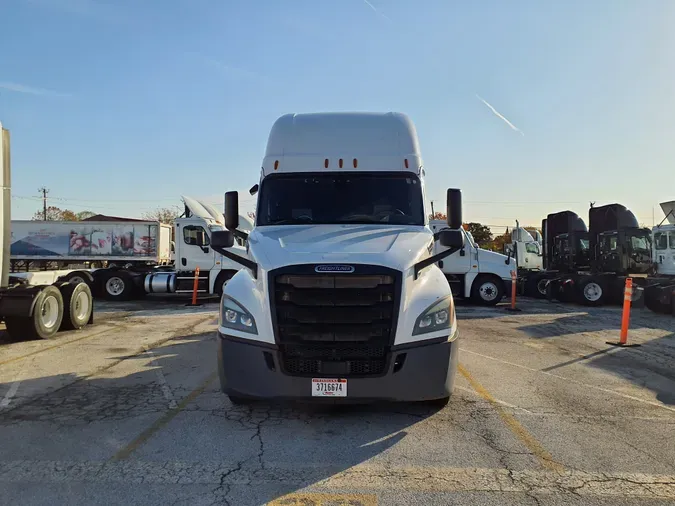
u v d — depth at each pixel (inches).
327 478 150.1
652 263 669.3
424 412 209.2
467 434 185.5
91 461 161.2
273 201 251.9
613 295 659.4
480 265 639.1
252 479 149.2
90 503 134.7
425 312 185.8
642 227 698.8
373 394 179.0
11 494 139.3
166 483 146.4
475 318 510.9
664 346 359.9
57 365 294.5
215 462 160.9
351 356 179.2
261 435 184.1
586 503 135.9
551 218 866.8
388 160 257.8
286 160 259.4
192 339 382.0
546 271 827.4
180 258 684.1
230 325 191.2
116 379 262.8
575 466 158.9
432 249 224.8
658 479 150.2
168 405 218.8
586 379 265.0
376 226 237.6
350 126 266.7
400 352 179.8
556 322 485.1
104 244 774.5
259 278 189.6
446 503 135.6
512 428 191.6
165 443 176.1
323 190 253.0
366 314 179.5
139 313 552.1
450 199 230.4
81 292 438.6
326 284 180.1
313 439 180.5
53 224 775.7
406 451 170.2
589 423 197.5
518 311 578.9
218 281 684.7
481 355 322.7
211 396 232.2
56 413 208.2
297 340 179.9
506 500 137.3
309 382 178.7
